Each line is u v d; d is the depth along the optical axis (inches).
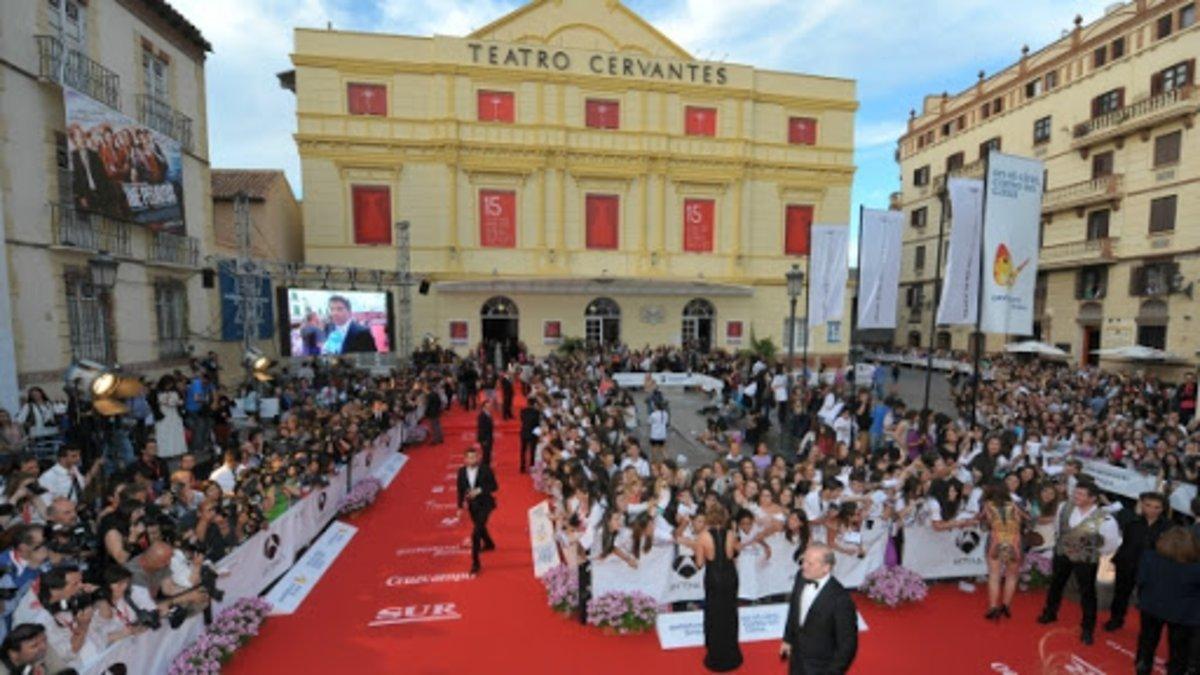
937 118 1454.2
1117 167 997.2
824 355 1156.5
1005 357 1179.9
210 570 235.6
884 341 1640.0
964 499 302.0
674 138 1052.5
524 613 271.1
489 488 320.2
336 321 782.5
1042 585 289.1
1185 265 889.5
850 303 1170.0
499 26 995.9
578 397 583.8
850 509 279.1
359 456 435.2
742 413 664.4
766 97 1091.9
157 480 343.9
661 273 1064.8
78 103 477.1
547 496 433.7
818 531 294.0
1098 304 1037.8
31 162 456.8
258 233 873.5
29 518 248.5
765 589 277.4
